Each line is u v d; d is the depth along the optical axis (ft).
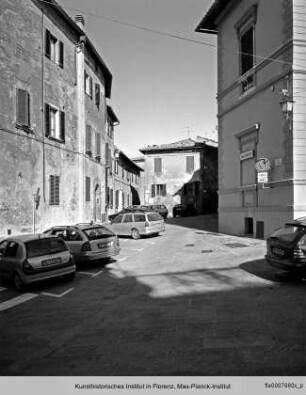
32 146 59.93
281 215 49.42
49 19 65.98
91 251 41.14
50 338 19.86
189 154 154.10
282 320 20.13
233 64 64.75
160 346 17.43
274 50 51.67
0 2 53.72
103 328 20.88
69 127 73.15
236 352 16.12
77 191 75.72
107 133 106.93
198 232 74.13
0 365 16.49
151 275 35.12
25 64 58.59
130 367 15.35
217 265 37.29
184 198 153.17
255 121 56.95
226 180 67.87
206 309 22.99
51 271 33.09
